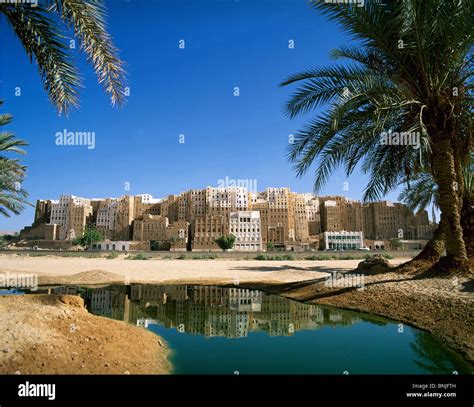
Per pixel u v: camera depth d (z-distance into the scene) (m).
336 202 133.38
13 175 18.88
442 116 11.66
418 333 8.23
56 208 134.25
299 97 11.77
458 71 11.54
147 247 110.31
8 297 8.82
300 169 11.77
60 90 7.95
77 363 5.61
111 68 7.57
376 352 6.88
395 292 11.29
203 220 111.81
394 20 9.74
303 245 110.44
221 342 7.73
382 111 10.09
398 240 100.94
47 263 34.34
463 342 7.03
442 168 11.95
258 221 112.75
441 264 12.18
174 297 14.88
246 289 17.52
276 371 5.88
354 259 49.81
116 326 8.16
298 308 12.05
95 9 7.03
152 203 142.88
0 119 15.24
